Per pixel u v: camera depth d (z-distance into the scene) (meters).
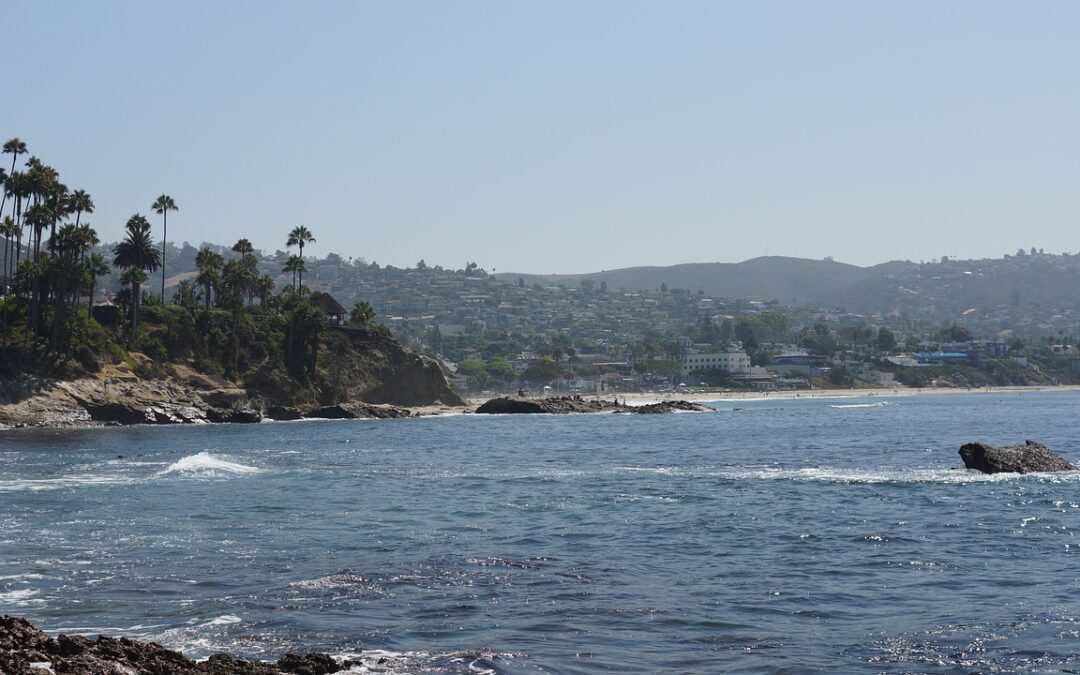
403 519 43.22
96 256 151.75
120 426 135.12
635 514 44.50
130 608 26.31
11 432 120.62
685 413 192.12
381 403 186.62
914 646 22.91
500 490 55.03
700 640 23.47
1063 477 56.75
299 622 24.75
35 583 29.44
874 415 178.00
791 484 56.03
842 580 30.12
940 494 50.22
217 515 44.41
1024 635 23.69
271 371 167.00
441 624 24.66
